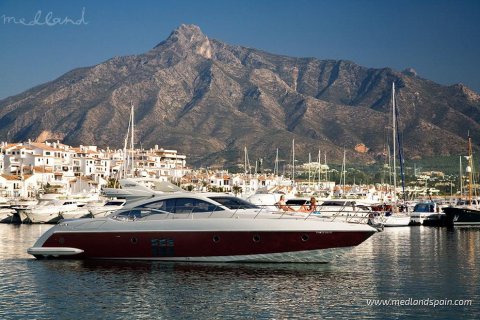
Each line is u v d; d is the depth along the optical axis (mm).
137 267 31719
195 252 32125
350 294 26719
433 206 83875
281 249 31594
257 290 27062
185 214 32719
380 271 32656
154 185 36406
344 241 31391
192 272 30391
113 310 24031
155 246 32500
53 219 81625
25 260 34562
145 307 24422
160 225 32438
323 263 31953
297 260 31906
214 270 30875
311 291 27078
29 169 157875
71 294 26438
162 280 28828
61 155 179750
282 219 31781
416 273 32031
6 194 133875
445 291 27438
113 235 33062
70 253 33469
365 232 31328
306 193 148875
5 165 163500
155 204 33219
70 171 169750
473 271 32875
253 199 65750
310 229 31406
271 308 24359
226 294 26406
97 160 192000
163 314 23516
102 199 95500
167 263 32406
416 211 84000
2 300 25438
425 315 23578
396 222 77250
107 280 28984
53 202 84938
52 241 33781
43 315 23312
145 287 27562
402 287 28266
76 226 33656
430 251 43062
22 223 81812
